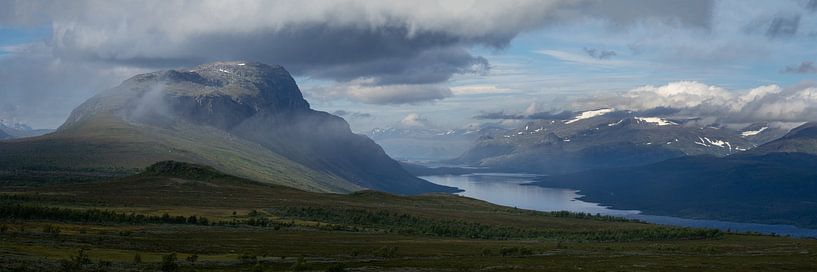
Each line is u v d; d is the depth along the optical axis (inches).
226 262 6053.2
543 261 7022.6
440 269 6072.8
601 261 7170.3
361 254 7367.1
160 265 5482.3
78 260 5196.9
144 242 7480.3
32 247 6082.7
